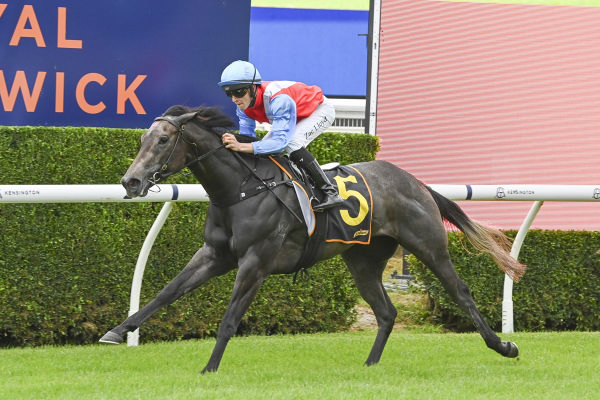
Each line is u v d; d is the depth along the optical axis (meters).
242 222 13.58
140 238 18.02
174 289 13.79
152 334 18.25
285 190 14.00
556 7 24.78
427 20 25.34
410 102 25.59
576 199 18.83
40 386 12.52
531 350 16.81
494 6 25.00
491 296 20.12
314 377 13.80
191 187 16.59
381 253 15.66
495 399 11.96
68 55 19.09
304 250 14.27
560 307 20.55
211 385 12.73
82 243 17.59
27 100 18.84
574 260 20.45
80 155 17.64
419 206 15.30
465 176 25.20
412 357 16.09
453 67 25.23
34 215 17.25
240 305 13.58
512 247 19.22
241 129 14.86
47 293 17.39
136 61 19.47
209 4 19.81
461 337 18.56
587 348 17.08
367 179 15.02
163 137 13.19
